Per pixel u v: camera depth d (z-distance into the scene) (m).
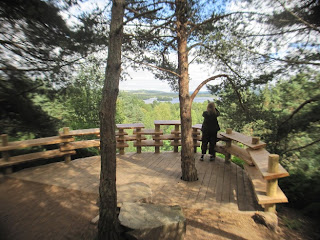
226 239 2.91
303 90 4.54
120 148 6.82
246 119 5.80
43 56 4.91
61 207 3.68
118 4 2.56
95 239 2.71
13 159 5.20
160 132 6.91
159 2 4.09
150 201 3.63
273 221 3.19
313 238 3.15
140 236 2.55
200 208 3.73
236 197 4.17
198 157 6.68
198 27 4.65
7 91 5.05
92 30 4.88
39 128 6.18
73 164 5.85
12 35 4.41
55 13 4.46
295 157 5.25
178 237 2.76
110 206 2.56
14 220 3.27
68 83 5.66
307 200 4.20
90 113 14.38
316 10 3.90
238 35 4.47
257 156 4.19
